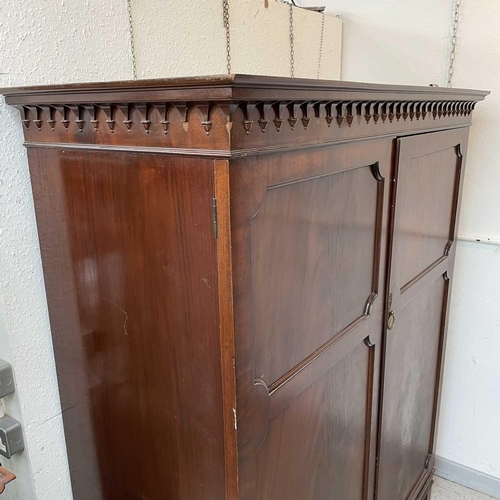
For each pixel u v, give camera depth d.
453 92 1.12
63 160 0.77
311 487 0.91
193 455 0.73
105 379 0.85
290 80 0.58
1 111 0.79
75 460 0.98
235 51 1.29
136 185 0.67
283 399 0.75
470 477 1.76
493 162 1.49
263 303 0.67
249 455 0.69
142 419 0.80
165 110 0.59
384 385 1.13
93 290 0.81
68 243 0.82
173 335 0.70
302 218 0.73
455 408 1.75
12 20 0.78
